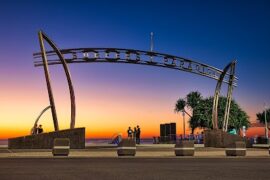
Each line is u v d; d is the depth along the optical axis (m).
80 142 30.95
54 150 22.69
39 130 32.75
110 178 10.91
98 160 18.92
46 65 31.16
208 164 16.42
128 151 23.36
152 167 14.70
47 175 11.59
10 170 13.13
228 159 20.41
